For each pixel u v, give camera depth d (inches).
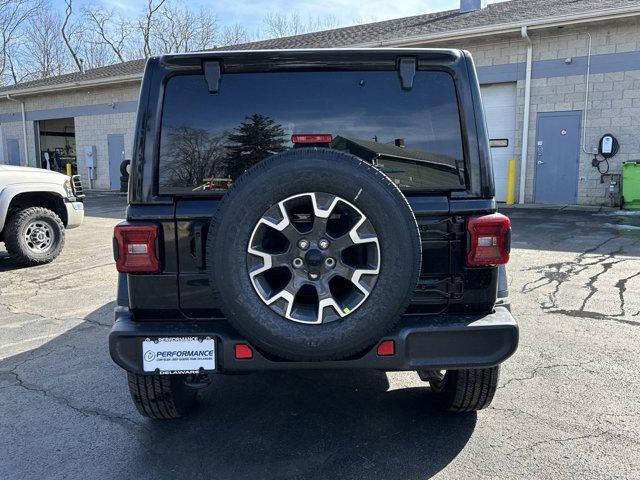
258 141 102.6
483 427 117.3
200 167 101.7
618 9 464.4
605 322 183.8
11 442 115.3
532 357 154.4
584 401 127.8
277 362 94.9
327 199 88.4
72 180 324.2
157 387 112.3
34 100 971.9
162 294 99.7
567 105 515.5
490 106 562.6
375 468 102.6
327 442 112.8
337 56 100.3
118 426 121.8
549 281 238.1
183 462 106.3
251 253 89.0
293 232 88.8
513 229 378.3
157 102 100.4
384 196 88.0
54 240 309.4
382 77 101.7
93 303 228.5
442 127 101.3
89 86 875.4
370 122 102.0
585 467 101.0
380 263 88.7
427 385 140.9
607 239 333.7
